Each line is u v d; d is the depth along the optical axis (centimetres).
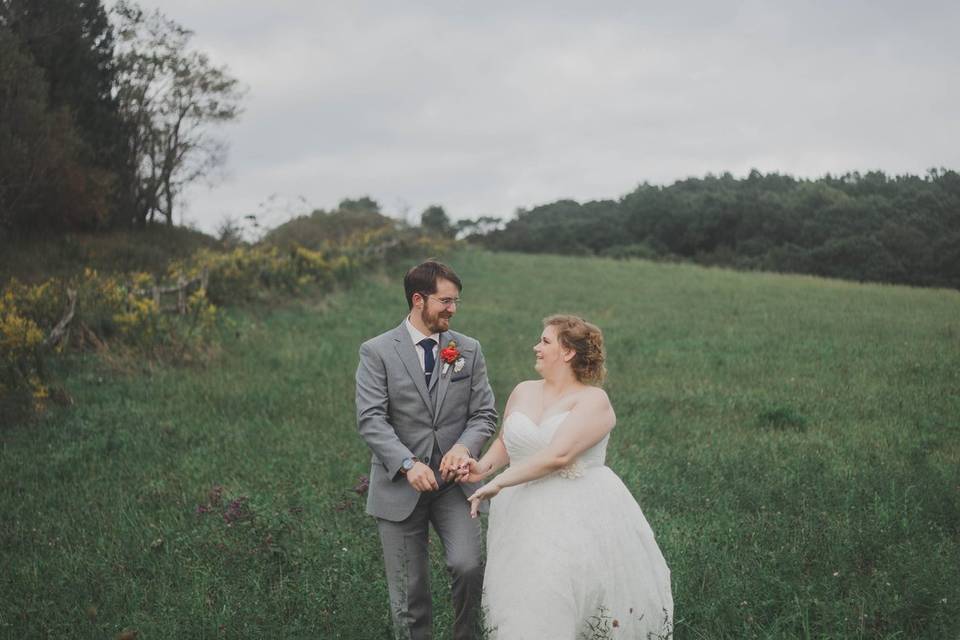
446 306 415
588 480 389
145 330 1248
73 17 2722
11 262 1939
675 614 423
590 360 402
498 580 379
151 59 3088
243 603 414
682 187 7394
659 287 2561
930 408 965
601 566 371
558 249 6731
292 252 2047
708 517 573
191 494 654
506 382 1140
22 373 987
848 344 1451
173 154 3212
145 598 440
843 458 744
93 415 930
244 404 996
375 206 4034
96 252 2291
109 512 609
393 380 415
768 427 888
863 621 395
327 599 414
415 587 407
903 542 503
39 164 2198
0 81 2136
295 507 579
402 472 399
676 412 957
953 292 2508
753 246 5828
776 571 453
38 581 471
